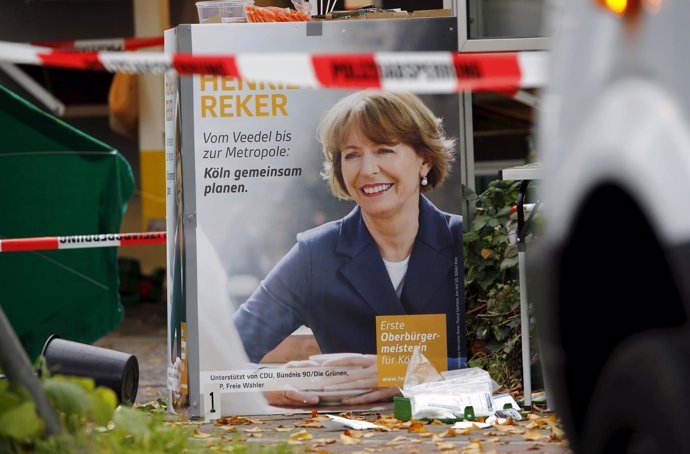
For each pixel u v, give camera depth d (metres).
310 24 13.65
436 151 13.83
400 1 18.78
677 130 5.63
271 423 13.27
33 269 16.28
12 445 9.07
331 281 13.78
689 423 5.54
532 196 15.78
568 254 6.49
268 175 13.76
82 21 29.94
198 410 13.63
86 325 16.52
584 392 6.70
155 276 31.19
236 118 13.72
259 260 13.76
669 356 5.77
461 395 13.12
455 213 13.88
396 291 13.82
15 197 16.36
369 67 8.90
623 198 6.00
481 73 8.65
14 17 29.94
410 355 13.82
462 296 13.88
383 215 13.78
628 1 6.04
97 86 30.50
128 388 13.01
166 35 14.10
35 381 9.20
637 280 6.22
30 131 16.27
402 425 12.66
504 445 11.41
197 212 13.70
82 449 9.34
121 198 16.72
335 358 13.80
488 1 17.66
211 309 13.73
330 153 13.79
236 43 13.59
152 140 30.09
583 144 6.29
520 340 15.20
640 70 5.95
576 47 6.48
